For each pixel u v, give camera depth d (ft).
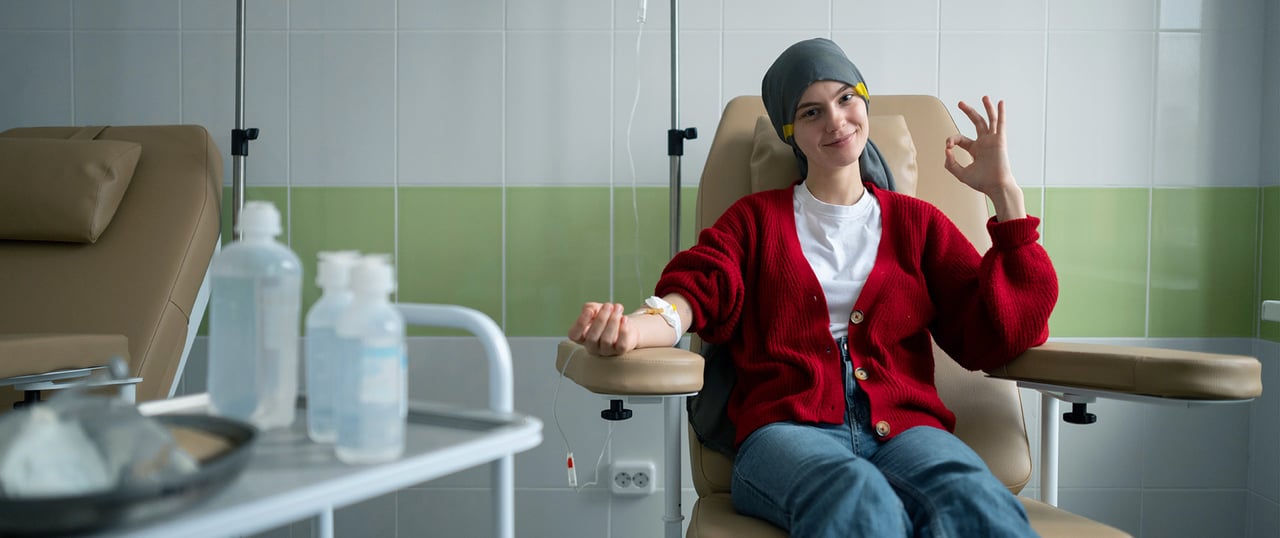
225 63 6.91
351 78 6.88
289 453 2.37
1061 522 3.65
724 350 4.84
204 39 6.90
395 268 6.95
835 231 4.83
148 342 5.40
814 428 4.17
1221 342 6.83
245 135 6.46
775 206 4.91
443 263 6.95
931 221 4.88
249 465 2.24
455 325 2.84
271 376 2.54
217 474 1.90
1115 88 6.79
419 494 7.00
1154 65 6.79
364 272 2.34
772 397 4.39
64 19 6.89
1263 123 6.75
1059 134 6.81
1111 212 6.82
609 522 6.98
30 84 6.92
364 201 6.93
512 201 6.93
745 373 4.58
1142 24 6.77
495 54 6.87
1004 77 6.81
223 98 6.91
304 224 6.92
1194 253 6.82
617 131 6.89
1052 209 6.84
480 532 7.01
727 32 6.82
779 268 4.66
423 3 6.86
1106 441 6.95
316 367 2.48
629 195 6.91
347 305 2.48
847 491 3.35
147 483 1.75
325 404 2.47
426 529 7.00
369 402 2.28
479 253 6.95
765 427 4.11
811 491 3.46
